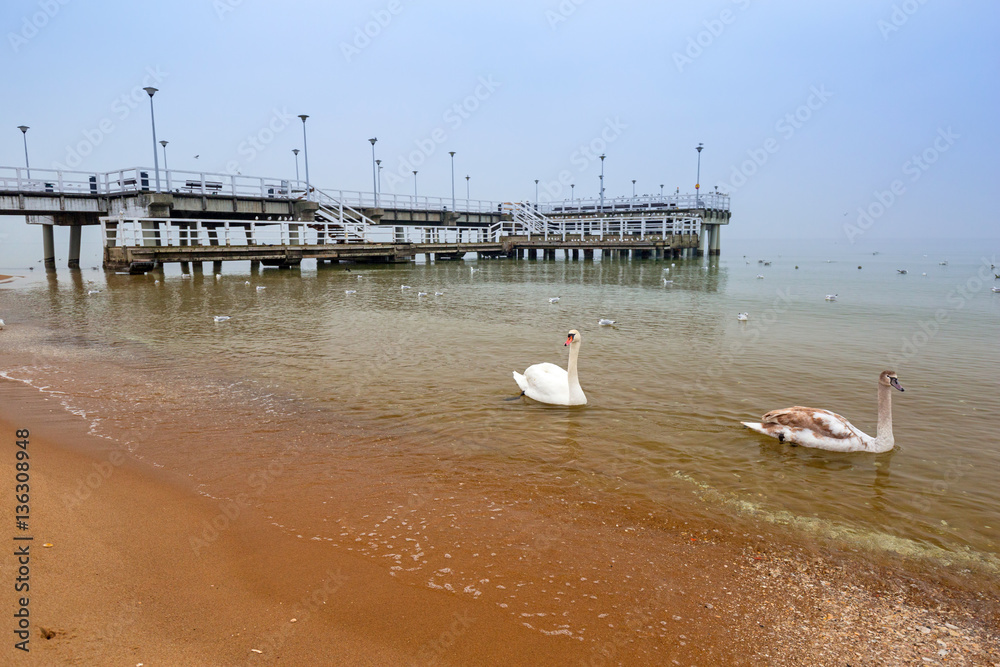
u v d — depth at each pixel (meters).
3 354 13.51
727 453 7.61
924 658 3.99
